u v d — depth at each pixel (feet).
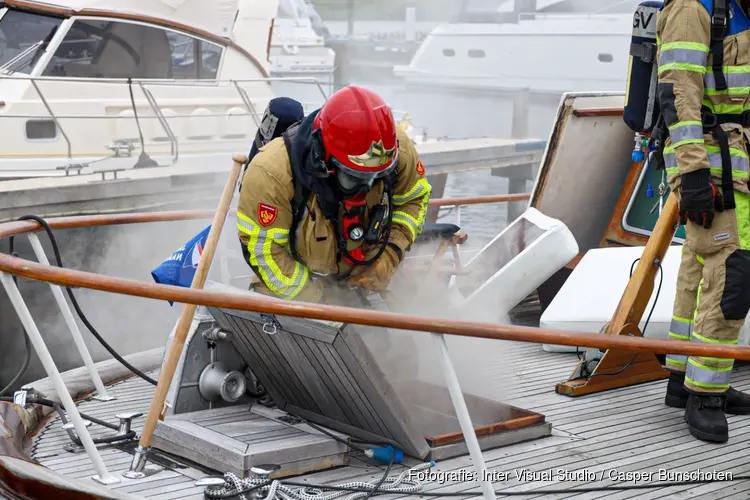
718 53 18.95
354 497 16.33
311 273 18.30
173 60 56.49
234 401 20.04
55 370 16.83
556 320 26.68
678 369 21.62
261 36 60.80
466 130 99.45
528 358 26.45
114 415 21.56
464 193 96.32
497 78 96.37
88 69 53.42
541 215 26.63
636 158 22.04
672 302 25.72
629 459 18.56
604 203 31.58
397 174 18.81
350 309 14.56
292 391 19.56
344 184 17.21
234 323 18.67
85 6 52.80
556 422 20.83
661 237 22.67
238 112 57.57
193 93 56.59
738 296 19.27
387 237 18.42
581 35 90.43
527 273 25.26
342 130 16.52
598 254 28.25
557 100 92.94
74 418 16.97
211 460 17.39
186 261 19.95
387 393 16.96
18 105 49.88
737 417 21.57
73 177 45.65
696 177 18.69
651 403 22.36
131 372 25.21
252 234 17.57
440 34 99.81
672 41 18.78
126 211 45.06
